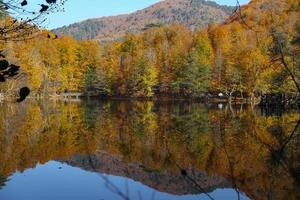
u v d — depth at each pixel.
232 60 64.69
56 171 18.61
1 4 4.65
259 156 19.58
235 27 69.25
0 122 38.38
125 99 83.69
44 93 83.62
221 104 63.34
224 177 16.98
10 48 48.75
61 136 29.58
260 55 54.53
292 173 4.82
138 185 16.28
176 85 76.50
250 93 61.69
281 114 41.47
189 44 87.75
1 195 14.77
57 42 91.31
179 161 20.70
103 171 18.55
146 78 81.44
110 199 14.29
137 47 100.12
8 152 23.31
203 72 71.06
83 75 92.00
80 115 45.53
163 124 35.62
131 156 22.27
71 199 14.21
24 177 17.45
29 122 38.41
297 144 21.47
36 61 75.81
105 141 27.28
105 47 102.25
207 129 31.33
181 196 14.81
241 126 31.88
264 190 14.23
